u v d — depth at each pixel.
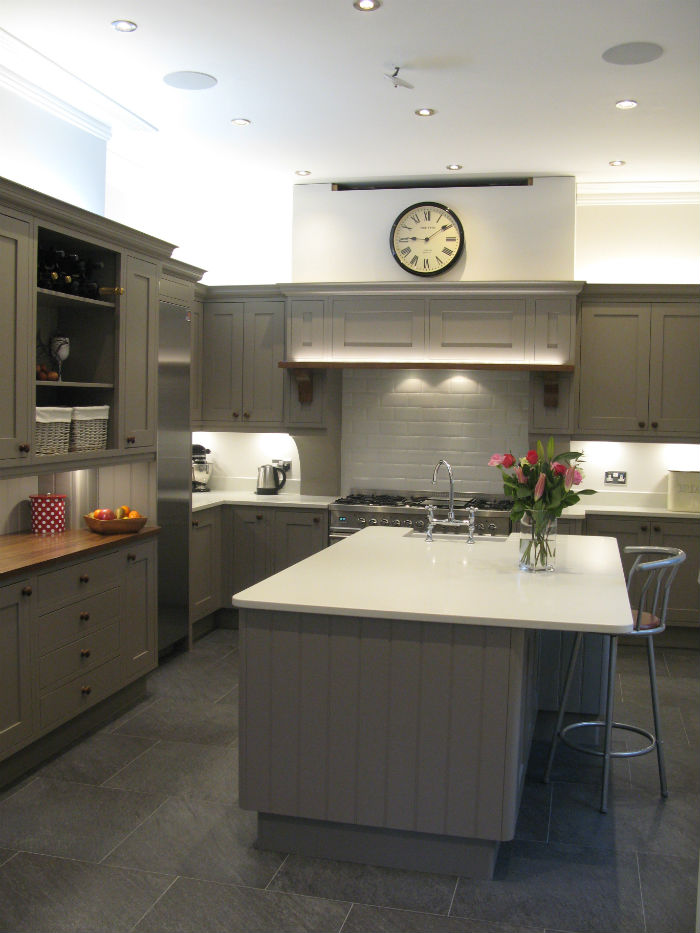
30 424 3.70
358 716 2.84
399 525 5.74
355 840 2.94
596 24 3.50
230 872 2.86
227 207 6.33
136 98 4.39
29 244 3.64
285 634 2.88
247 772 2.95
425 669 2.78
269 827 3.00
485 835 2.77
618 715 4.43
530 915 2.64
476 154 5.23
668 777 3.69
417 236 5.80
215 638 5.78
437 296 5.78
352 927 2.56
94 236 4.11
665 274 5.98
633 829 3.21
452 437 6.20
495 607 2.79
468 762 2.77
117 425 4.42
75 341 4.44
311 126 4.77
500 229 5.78
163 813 3.26
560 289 5.61
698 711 4.50
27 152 4.41
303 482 6.31
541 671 4.07
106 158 5.22
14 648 3.44
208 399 6.28
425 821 2.81
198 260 6.39
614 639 3.35
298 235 6.03
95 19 3.52
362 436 6.33
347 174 5.73
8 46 3.79
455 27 3.55
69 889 2.73
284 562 5.94
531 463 3.47
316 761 2.89
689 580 5.59
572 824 3.24
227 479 6.64
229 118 4.66
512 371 5.88
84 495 4.75
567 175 5.68
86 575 3.94
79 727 4.02
